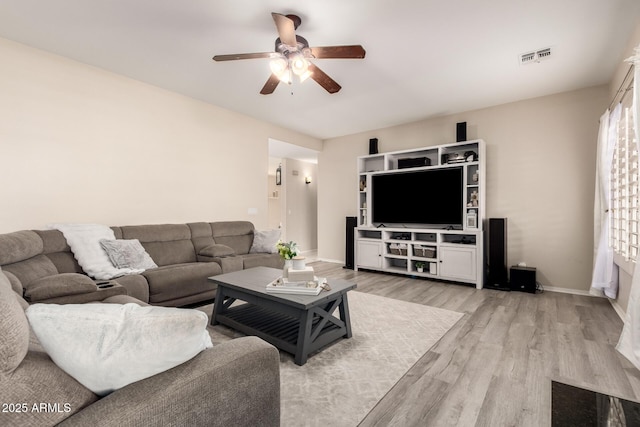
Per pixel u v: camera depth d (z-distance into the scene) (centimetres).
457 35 266
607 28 256
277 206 955
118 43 283
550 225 406
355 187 605
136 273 283
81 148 320
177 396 81
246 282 260
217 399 90
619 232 288
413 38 271
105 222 338
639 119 200
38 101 292
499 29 257
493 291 399
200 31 263
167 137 393
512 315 305
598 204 345
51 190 300
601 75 346
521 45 282
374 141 558
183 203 412
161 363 82
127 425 72
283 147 608
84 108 322
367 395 174
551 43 279
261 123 519
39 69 293
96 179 331
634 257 252
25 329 74
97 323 79
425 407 164
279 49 247
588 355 221
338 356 220
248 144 496
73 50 295
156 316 81
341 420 153
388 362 211
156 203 384
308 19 244
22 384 69
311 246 798
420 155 517
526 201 422
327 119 513
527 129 421
